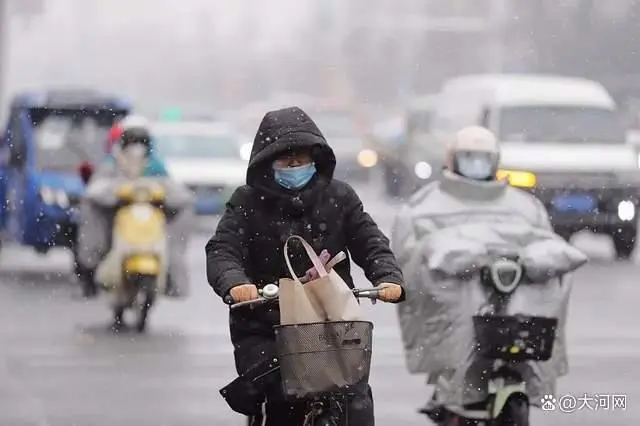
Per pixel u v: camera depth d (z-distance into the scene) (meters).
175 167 65.69
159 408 25.48
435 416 21.59
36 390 27.17
